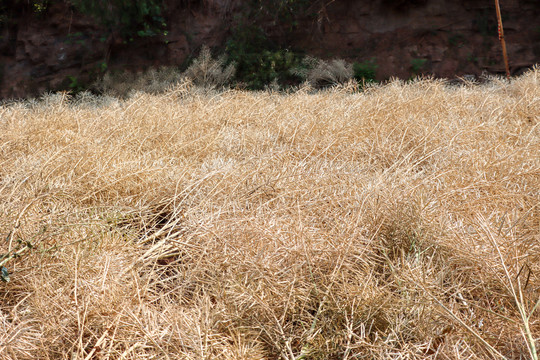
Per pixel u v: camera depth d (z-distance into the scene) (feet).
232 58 40.65
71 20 41.81
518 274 5.38
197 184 8.77
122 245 7.07
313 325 5.50
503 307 5.89
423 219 7.10
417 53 41.81
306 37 43.01
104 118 15.15
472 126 12.21
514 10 41.19
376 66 41.50
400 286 6.02
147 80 39.22
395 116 13.92
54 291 5.75
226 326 5.63
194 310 5.83
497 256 6.17
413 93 17.92
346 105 16.30
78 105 19.70
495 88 20.07
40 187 8.29
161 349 4.97
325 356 5.31
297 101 17.16
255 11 42.47
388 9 42.47
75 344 5.11
